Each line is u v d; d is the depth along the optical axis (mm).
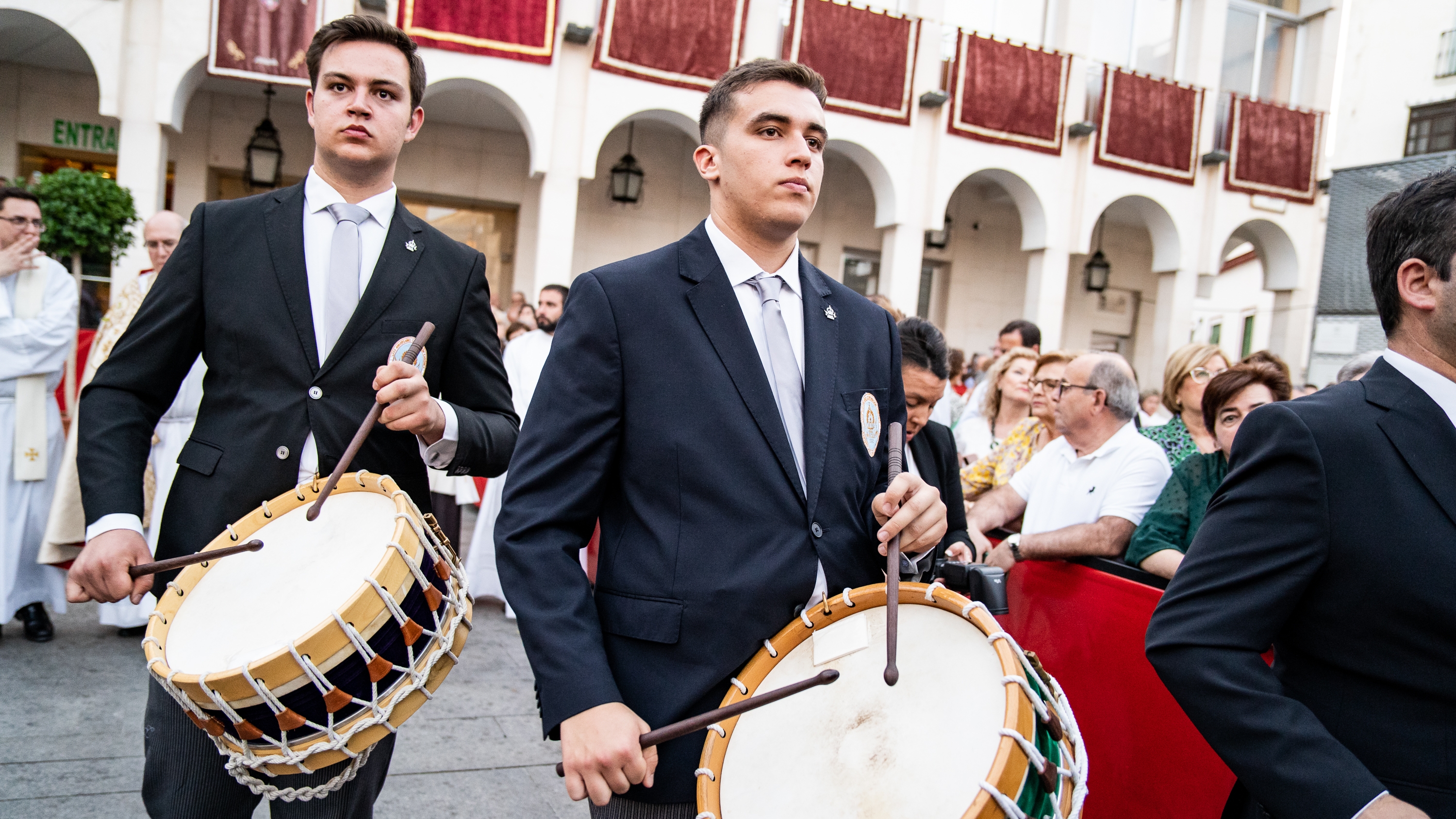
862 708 1474
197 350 2070
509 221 13039
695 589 1602
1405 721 1468
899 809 1321
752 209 1741
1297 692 1570
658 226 13484
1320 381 9961
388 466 2041
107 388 1956
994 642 1412
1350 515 1477
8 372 4359
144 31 9789
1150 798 2797
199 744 1862
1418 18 17516
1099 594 3109
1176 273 14445
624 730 1425
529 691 4348
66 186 6809
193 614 1759
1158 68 14797
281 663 1535
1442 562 1441
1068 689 3205
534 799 3281
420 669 1707
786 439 1696
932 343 3076
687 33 11352
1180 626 1562
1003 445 4793
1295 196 14812
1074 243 13680
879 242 14750
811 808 1392
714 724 1509
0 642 4480
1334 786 1368
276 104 11945
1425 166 8961
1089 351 3605
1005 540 3877
